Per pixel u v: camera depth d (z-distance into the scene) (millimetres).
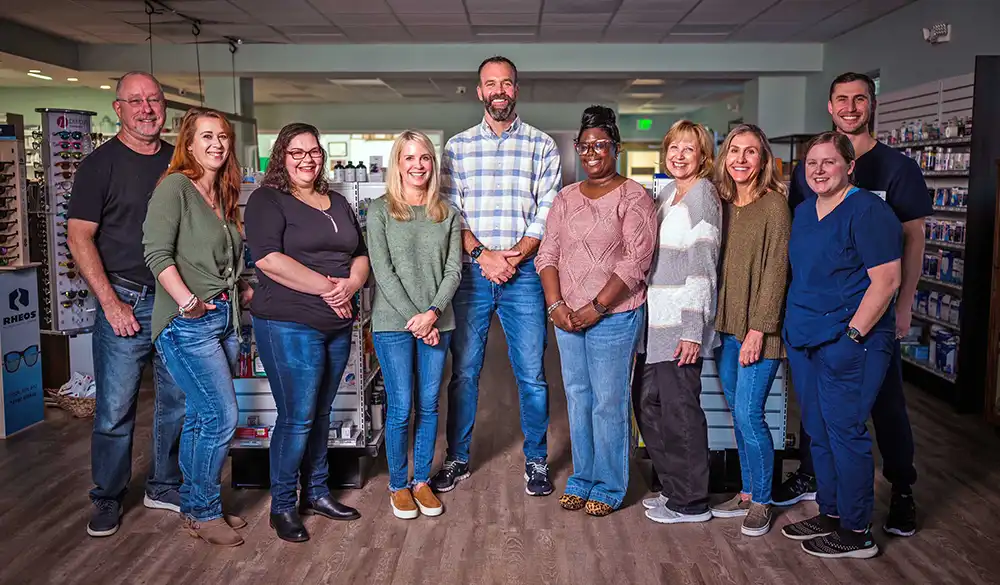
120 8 7527
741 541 3068
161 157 3125
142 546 3018
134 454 4109
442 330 3234
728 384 3229
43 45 8867
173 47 9609
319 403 3172
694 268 2998
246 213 2904
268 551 2977
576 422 3311
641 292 3105
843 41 8859
